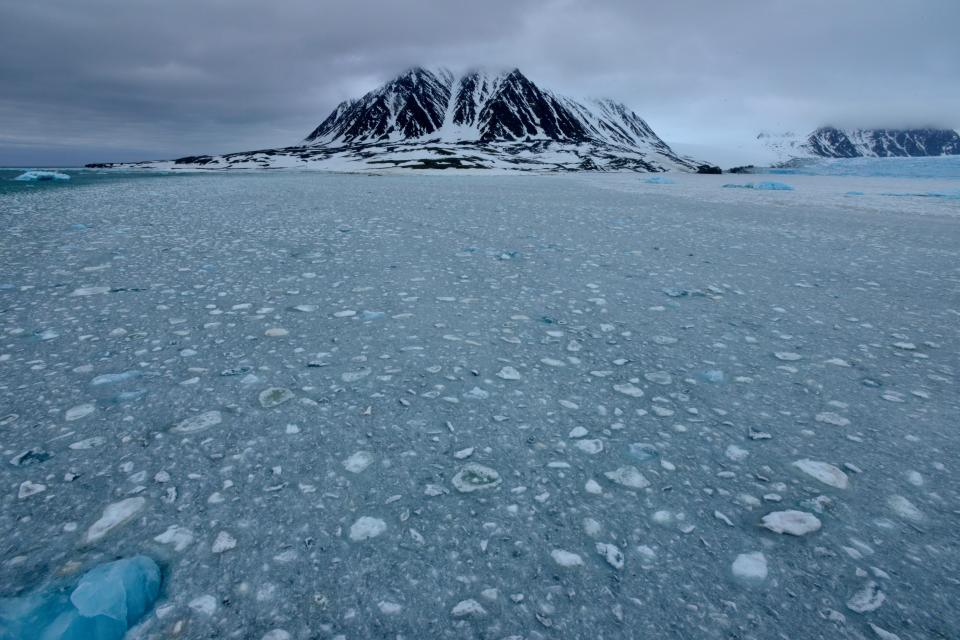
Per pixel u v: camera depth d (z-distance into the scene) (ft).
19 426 11.55
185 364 15.24
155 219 46.42
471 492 9.79
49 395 13.05
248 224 43.91
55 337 17.10
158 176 169.78
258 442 11.23
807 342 18.03
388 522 8.94
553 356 16.58
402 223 46.16
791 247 37.01
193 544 8.30
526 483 10.10
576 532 8.82
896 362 16.22
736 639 6.88
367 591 7.54
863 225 50.67
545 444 11.51
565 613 7.25
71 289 22.86
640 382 14.75
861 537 8.70
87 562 7.86
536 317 20.54
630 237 40.37
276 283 24.84
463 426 12.18
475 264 29.91
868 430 12.14
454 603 7.39
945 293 24.75
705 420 12.64
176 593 7.38
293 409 12.73
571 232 42.45
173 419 12.07
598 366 15.85
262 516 8.98
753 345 17.71
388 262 29.91
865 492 9.86
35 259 28.45
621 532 8.83
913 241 40.47
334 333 18.25
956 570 8.01
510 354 16.67
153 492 9.50
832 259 32.78
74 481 9.73
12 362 14.98
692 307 22.15
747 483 10.18
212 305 21.11
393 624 7.02
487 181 168.76
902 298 23.84
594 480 10.25
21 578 7.50
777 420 12.64
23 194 73.72
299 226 43.11
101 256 29.71
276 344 17.07
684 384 14.64
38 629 6.65
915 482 10.18
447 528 8.85
